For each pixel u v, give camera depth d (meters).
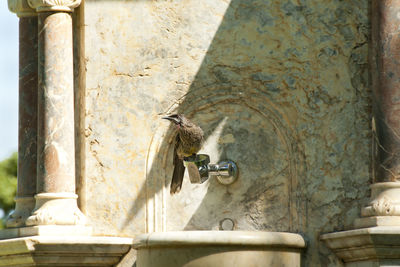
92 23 12.79
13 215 12.34
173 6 12.64
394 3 11.23
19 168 12.62
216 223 12.27
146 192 12.37
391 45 11.18
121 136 12.53
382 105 11.16
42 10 12.35
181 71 12.52
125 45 12.69
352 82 11.84
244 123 12.38
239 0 12.48
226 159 12.34
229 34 12.45
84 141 12.61
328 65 11.99
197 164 11.65
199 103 12.42
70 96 12.30
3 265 12.05
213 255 10.76
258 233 10.85
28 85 12.72
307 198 11.81
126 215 12.35
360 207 11.52
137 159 12.45
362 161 11.64
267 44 12.30
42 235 11.58
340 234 11.09
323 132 11.88
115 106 12.60
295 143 12.02
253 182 12.23
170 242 10.83
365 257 11.01
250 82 12.30
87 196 12.48
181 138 11.55
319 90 11.99
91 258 11.95
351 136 11.74
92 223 12.39
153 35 12.64
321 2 12.13
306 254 11.62
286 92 12.16
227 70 12.39
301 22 12.20
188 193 12.42
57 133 12.09
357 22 11.91
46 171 12.00
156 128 12.46
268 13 12.35
